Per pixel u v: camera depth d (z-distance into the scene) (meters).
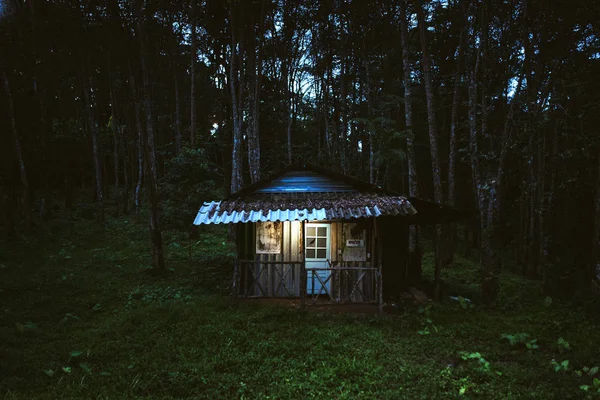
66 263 13.60
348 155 23.70
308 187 10.73
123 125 29.03
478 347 6.81
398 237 11.14
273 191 10.70
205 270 13.18
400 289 11.11
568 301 9.88
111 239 18.31
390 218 11.09
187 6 22.17
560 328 7.70
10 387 5.10
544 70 13.12
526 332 7.54
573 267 13.29
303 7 22.52
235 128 17.89
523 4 11.54
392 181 23.81
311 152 29.48
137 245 17.25
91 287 10.84
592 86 11.76
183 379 5.42
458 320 8.41
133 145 28.53
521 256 18.16
